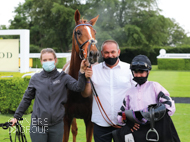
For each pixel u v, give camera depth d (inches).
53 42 1106.1
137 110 84.6
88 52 105.9
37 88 96.7
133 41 897.5
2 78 220.1
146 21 919.7
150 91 85.0
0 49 251.8
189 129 175.6
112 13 940.6
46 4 979.3
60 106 97.4
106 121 98.0
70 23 966.4
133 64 83.7
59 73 100.6
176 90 347.9
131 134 81.6
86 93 104.0
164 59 717.9
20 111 98.2
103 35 860.6
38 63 642.2
